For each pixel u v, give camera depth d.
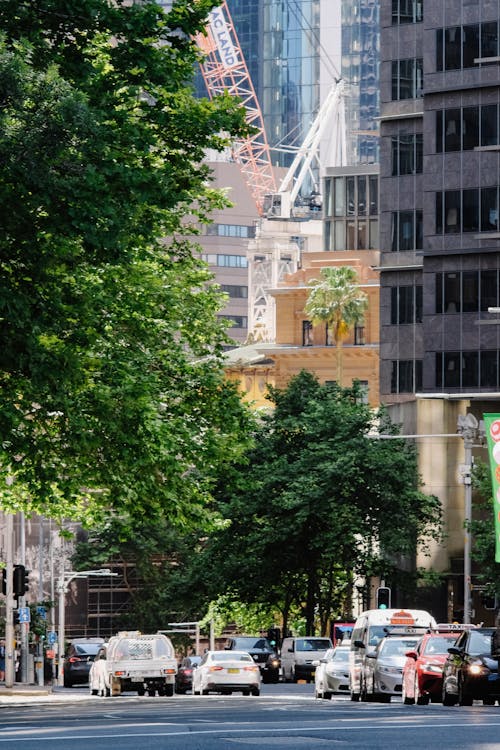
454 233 141.62
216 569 116.62
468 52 140.75
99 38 53.28
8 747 27.36
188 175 53.41
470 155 141.00
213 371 69.56
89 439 55.34
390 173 158.12
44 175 40.75
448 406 134.12
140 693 79.06
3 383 52.03
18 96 40.19
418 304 157.00
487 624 127.75
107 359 60.34
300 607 123.31
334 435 116.56
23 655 115.19
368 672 61.38
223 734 30.53
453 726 32.53
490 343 140.25
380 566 116.75
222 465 68.50
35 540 199.38
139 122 51.94
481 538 106.12
